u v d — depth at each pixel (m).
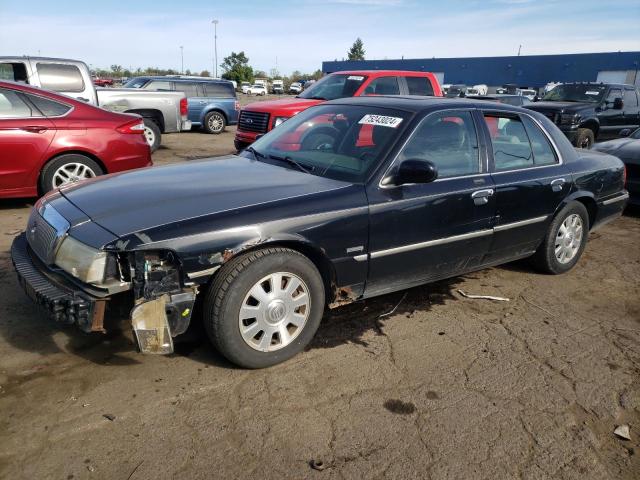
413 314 3.95
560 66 49.62
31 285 2.86
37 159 6.07
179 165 3.98
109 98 11.80
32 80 9.19
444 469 2.41
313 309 3.22
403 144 3.54
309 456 2.44
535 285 4.65
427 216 3.59
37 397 2.75
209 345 3.33
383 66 60.97
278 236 2.96
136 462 2.35
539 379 3.16
